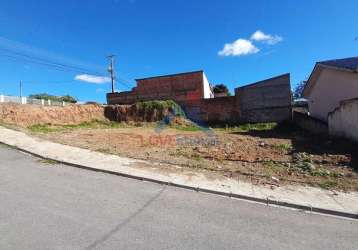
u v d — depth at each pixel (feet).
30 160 31.89
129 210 19.38
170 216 18.83
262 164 33.96
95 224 16.93
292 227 18.42
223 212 20.16
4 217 17.12
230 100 92.17
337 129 52.11
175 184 25.58
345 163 34.42
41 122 78.33
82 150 37.40
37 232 15.57
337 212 21.24
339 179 28.76
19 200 19.85
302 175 29.73
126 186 24.67
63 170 28.73
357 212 21.13
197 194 23.79
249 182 27.04
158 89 114.83
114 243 14.92
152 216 18.62
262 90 88.28
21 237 14.98
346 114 48.34
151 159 34.35
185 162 33.60
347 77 60.80
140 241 15.30
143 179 26.89
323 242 16.55
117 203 20.52
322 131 63.72
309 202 22.63
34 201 19.84
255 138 57.26
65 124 83.92
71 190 22.67
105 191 22.99
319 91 72.33
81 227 16.43
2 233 15.29
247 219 19.21
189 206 20.88
